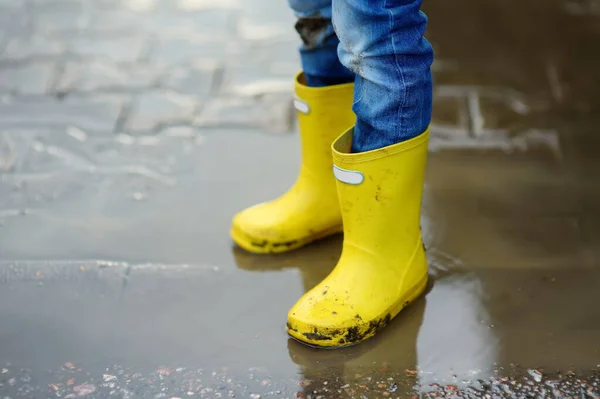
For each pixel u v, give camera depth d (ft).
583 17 16.81
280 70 14.74
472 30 16.29
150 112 13.28
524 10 17.19
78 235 10.12
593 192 11.01
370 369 7.80
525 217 10.44
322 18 8.34
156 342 8.23
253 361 7.93
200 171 11.67
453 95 13.75
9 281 9.22
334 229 9.85
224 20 16.71
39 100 13.55
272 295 8.95
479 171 11.59
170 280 9.23
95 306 8.82
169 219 10.47
